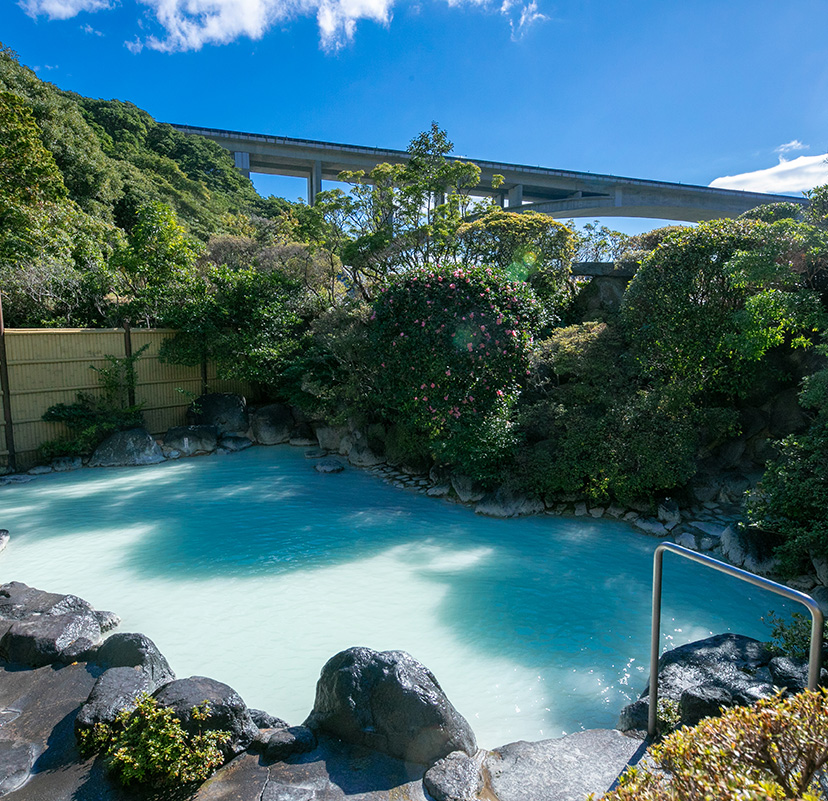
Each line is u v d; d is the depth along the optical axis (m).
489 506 10.31
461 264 11.66
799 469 7.41
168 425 16.22
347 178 23.45
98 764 3.62
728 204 58.03
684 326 10.33
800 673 4.19
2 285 17.05
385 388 12.06
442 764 3.50
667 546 3.38
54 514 10.33
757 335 9.23
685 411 10.22
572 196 63.28
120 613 6.72
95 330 14.61
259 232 32.66
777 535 7.80
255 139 54.19
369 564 8.16
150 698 3.79
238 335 16.64
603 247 22.02
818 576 7.18
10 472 13.05
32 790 3.41
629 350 11.53
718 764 1.84
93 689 4.12
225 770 3.58
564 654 5.88
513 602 7.00
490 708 5.00
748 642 5.08
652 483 9.57
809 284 9.90
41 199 21.31
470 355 10.59
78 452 13.91
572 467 10.09
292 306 18.42
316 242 22.67
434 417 11.27
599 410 11.01
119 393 15.02
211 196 44.94
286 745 3.70
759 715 1.98
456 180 21.73
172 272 19.30
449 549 8.72
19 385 13.30
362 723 3.81
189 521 9.99
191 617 6.62
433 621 6.54
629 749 3.72
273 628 6.38
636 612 6.75
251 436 16.42
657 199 57.12
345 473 13.30
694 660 4.88
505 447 10.57
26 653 5.08
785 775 1.81
